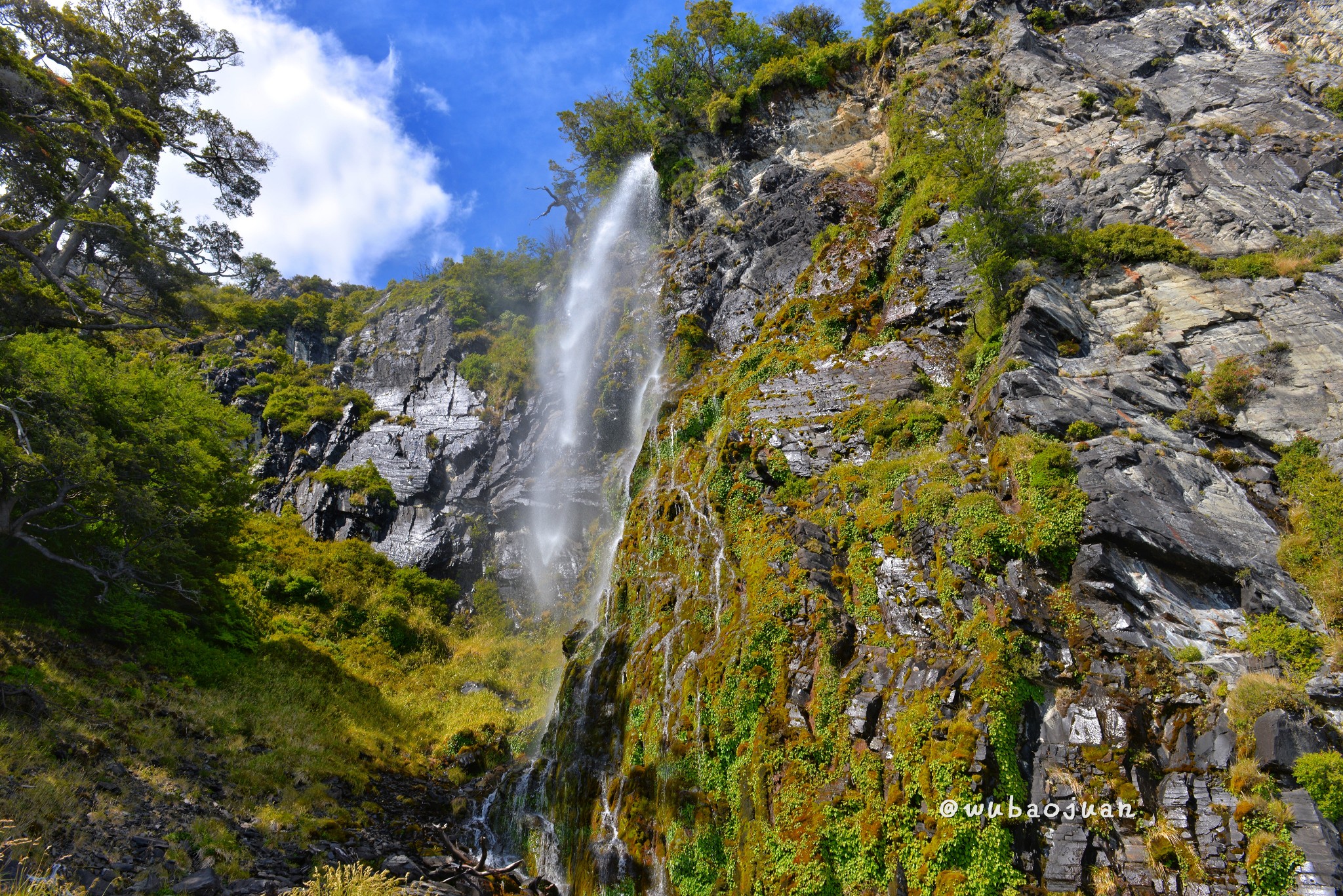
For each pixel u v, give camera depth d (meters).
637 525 24.14
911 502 16.45
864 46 36.25
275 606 30.47
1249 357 17.41
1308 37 26.81
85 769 13.74
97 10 30.97
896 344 21.94
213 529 24.16
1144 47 28.25
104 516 18.56
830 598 16.08
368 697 26.66
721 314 30.89
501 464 38.72
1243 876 10.23
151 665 19.84
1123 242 20.56
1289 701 11.38
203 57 33.59
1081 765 12.06
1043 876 11.40
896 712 13.82
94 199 27.97
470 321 46.84
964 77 29.30
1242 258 19.31
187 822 13.88
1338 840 9.99
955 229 20.84
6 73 19.70
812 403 21.50
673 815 16.02
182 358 34.28
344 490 38.66
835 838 13.24
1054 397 16.95
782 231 31.30
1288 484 15.45
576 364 39.50
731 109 38.16
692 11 41.75
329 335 55.00
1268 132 22.86
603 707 20.50
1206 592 13.88
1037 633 13.47
